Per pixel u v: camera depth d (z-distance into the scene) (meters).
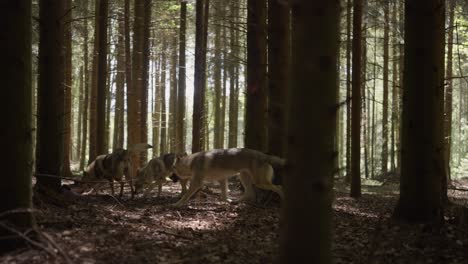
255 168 9.35
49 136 8.15
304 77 3.36
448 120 20.73
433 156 7.36
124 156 10.62
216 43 24.66
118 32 23.09
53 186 8.19
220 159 9.54
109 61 25.78
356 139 13.80
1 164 4.98
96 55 19.50
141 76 19.72
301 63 3.38
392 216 7.72
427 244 6.27
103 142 15.51
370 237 6.88
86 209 7.61
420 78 7.33
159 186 11.46
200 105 16.16
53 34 8.12
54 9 8.10
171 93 31.19
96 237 5.70
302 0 3.37
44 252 4.81
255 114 10.52
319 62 3.34
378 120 31.31
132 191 10.80
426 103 7.32
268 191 9.98
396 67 25.66
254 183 9.43
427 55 7.30
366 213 10.23
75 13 19.89
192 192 9.66
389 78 27.45
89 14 20.45
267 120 10.63
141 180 11.24
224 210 9.17
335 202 12.20
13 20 5.01
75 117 40.34
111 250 5.23
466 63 23.56
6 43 4.99
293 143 3.42
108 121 25.00
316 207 3.37
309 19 3.35
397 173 24.12
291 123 3.44
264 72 10.55
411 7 7.38
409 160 7.47
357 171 13.87
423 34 7.29
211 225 7.62
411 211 7.41
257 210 9.24
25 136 5.14
